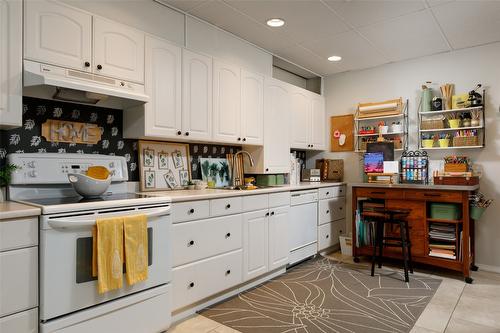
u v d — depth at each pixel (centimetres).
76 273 166
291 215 345
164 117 252
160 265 205
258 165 355
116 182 248
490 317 231
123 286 184
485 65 351
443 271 338
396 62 410
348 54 383
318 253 396
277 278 317
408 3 263
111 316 179
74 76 200
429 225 337
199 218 241
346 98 452
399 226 340
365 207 372
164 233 209
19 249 150
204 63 286
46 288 155
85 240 169
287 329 215
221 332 211
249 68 348
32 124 213
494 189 343
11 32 177
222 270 259
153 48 245
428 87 384
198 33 294
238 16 289
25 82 182
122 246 181
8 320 146
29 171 203
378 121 425
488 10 274
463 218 310
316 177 435
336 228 427
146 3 255
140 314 193
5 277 146
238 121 320
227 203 264
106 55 217
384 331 212
